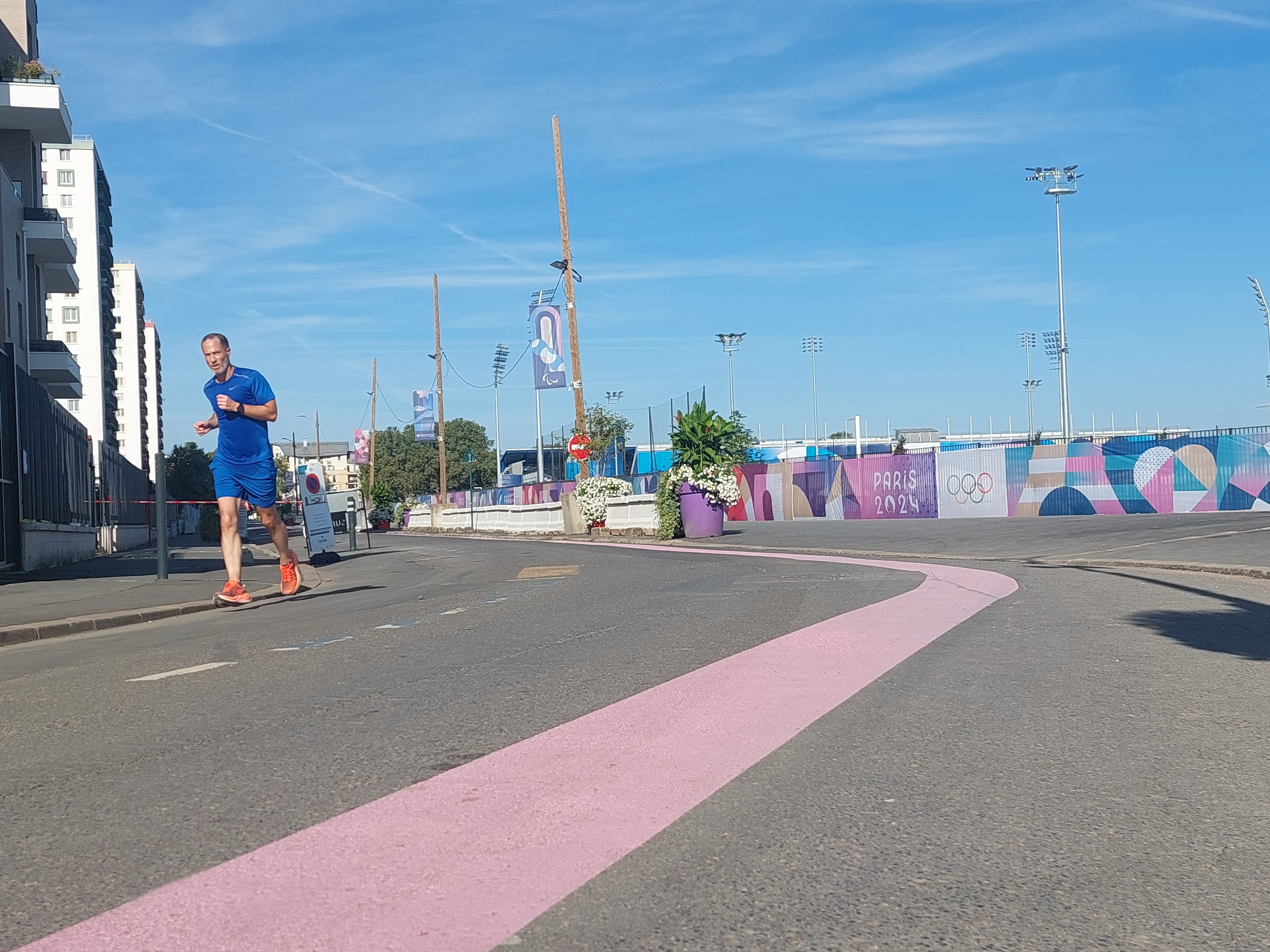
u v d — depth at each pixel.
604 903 3.03
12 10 49.81
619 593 12.24
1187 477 26.28
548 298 40.94
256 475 13.64
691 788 4.12
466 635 8.89
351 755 4.76
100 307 100.19
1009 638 7.82
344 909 3.01
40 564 21.73
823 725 5.15
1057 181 61.12
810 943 2.78
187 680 7.06
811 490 39.06
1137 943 2.78
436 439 65.00
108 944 2.81
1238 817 3.76
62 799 4.23
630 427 45.38
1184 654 7.04
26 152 45.69
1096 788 4.11
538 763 4.51
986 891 3.12
